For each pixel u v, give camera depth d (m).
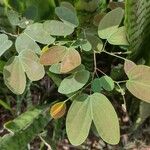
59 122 0.42
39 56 0.33
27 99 0.43
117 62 0.43
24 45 0.33
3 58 0.40
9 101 0.46
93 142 0.45
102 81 0.33
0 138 0.32
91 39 0.35
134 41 0.35
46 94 0.45
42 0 0.36
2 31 0.36
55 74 0.36
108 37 0.34
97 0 0.35
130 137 0.45
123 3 0.37
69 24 0.33
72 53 0.31
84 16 0.36
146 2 0.32
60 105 0.33
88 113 0.30
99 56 0.43
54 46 0.32
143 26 0.35
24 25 0.35
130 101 0.45
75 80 0.32
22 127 0.33
